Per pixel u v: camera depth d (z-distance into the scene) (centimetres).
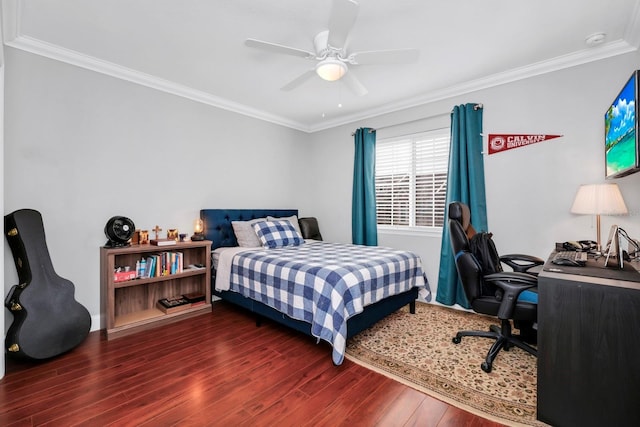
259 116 405
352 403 167
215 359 215
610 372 136
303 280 225
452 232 227
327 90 332
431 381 188
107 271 249
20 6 192
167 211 317
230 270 299
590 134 252
